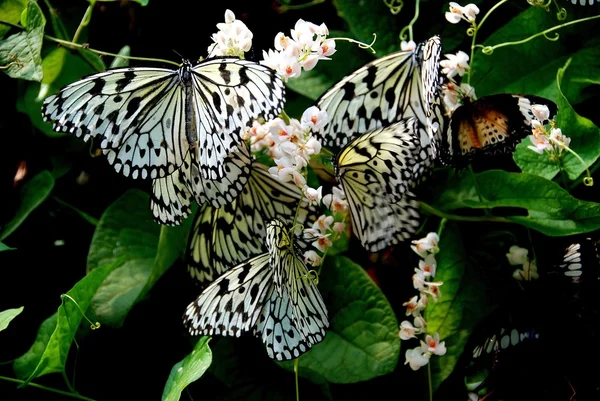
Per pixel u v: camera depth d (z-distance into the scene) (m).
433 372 1.01
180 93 0.91
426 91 0.92
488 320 0.98
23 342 1.06
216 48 0.95
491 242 1.02
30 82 1.07
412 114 0.96
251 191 0.98
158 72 0.91
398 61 0.95
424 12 1.07
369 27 1.06
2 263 1.07
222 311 0.94
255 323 0.95
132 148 0.91
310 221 0.97
